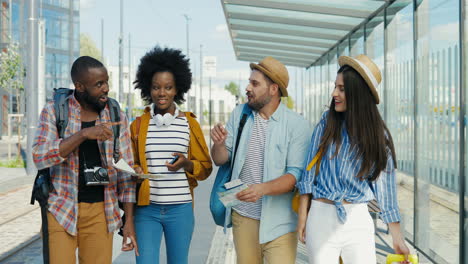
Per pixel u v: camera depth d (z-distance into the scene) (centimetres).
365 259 273
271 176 321
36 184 291
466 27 386
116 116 312
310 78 1503
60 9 2847
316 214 278
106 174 293
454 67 416
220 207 339
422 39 490
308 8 728
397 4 579
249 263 333
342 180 276
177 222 342
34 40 1242
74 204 293
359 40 800
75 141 278
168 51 353
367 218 277
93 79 294
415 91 506
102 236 304
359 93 276
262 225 319
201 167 349
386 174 280
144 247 337
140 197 333
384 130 279
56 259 289
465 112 386
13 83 1861
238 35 1107
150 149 341
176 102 371
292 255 326
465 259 387
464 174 388
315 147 288
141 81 353
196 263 523
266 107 332
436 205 461
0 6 2627
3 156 1845
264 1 740
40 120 299
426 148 483
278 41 1107
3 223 720
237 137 336
